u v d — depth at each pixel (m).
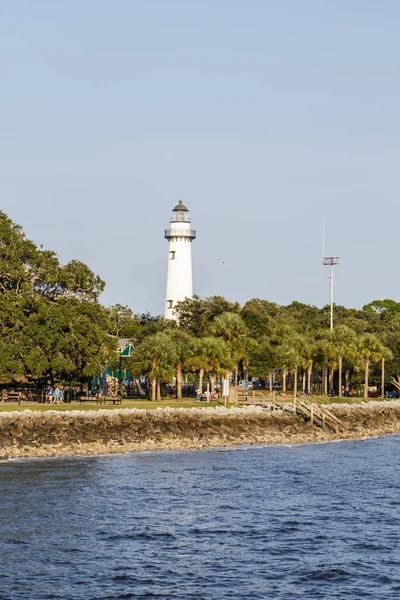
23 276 153.38
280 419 155.12
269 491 93.75
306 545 71.00
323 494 92.88
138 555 67.06
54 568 63.22
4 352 142.12
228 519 79.50
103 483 94.50
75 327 148.38
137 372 163.62
